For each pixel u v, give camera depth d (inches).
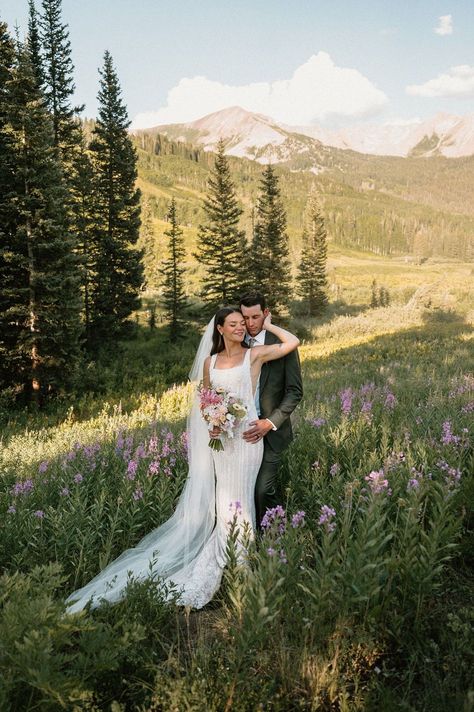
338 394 366.6
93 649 92.1
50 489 206.4
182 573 142.9
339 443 205.9
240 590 109.0
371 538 104.5
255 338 157.4
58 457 277.9
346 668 99.0
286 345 153.2
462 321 1501.0
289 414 151.2
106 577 140.6
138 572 142.5
